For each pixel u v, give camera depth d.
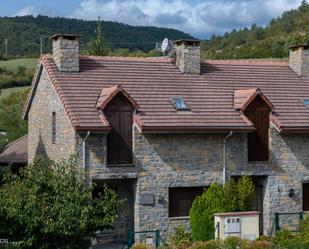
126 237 27.95
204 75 31.17
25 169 22.73
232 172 28.80
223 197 26.56
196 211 26.30
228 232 25.05
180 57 30.97
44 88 30.09
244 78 32.00
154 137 27.45
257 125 29.55
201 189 28.52
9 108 53.19
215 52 104.50
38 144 31.28
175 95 29.16
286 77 33.19
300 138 30.36
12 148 38.12
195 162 28.16
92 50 54.62
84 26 124.50
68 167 23.30
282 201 29.78
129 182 27.95
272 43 99.00
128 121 27.22
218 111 28.97
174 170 27.75
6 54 102.88
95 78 28.70
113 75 29.27
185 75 30.75
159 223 27.39
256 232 25.56
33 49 110.81
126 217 28.03
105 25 126.06
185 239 26.61
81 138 26.09
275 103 30.67
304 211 30.44
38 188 21.77
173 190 28.00
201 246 22.12
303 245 22.11
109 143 26.81
